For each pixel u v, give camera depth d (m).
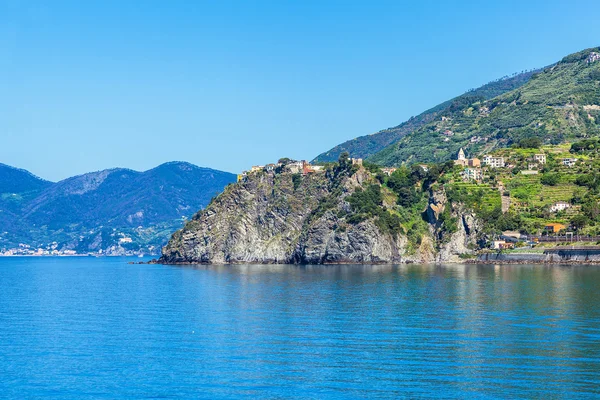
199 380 107.50
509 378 106.06
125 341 134.50
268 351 123.88
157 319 160.75
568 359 116.25
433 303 182.62
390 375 108.25
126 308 183.75
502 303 180.75
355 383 104.75
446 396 98.62
